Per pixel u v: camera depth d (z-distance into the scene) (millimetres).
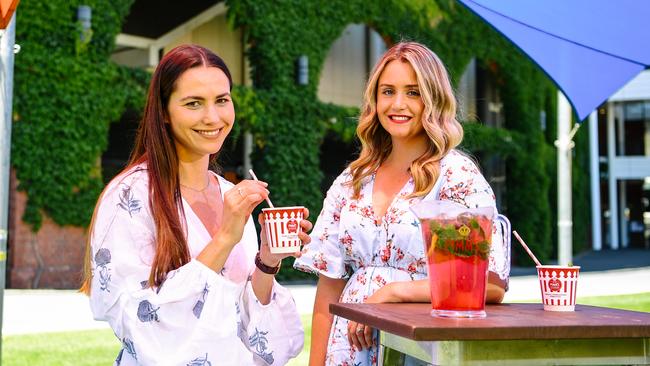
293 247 1966
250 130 12562
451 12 16328
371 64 16375
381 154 2381
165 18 13852
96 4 10469
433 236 1636
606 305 7641
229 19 12641
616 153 30891
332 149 18406
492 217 1642
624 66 4879
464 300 1607
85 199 10375
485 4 4598
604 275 12938
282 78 12914
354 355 2223
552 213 20562
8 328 6055
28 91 9898
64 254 10227
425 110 2209
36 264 9977
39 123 9969
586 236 27719
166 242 1848
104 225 1876
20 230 9883
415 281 2037
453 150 2268
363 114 2396
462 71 16719
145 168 1965
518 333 1455
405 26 15180
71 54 10234
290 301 2125
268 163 12734
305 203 13094
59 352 4957
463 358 1486
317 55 13445
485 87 19625
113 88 10703
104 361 4680
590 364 1537
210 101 1945
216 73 1956
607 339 1545
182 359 1768
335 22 13789
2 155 3750
